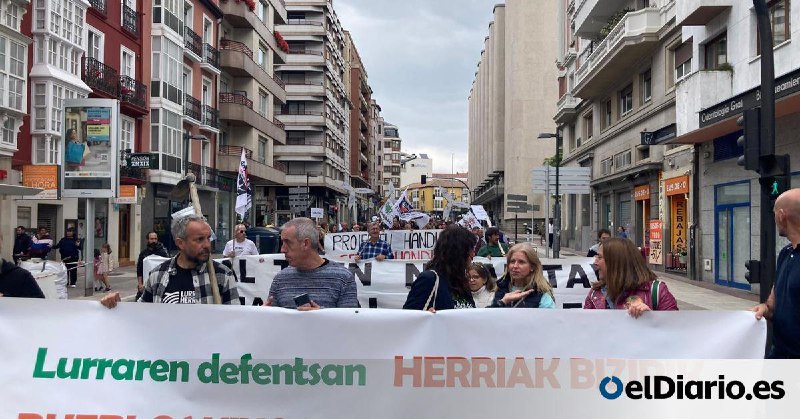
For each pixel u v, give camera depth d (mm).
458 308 4215
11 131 21250
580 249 38062
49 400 3848
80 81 24688
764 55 8266
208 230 4492
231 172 40406
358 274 8648
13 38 21062
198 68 36625
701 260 20609
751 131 8125
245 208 12578
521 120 65625
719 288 18328
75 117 17406
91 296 16984
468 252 4598
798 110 15055
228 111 40156
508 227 67625
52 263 10445
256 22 44000
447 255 4555
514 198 32219
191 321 3873
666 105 23094
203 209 37625
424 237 13172
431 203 174875
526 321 3836
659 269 24078
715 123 17016
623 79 28922
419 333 3840
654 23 23766
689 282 20203
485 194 91000
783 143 15953
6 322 3879
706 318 3834
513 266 4852
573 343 3830
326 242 13008
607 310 3838
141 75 30281
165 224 32625
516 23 65938
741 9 17266
